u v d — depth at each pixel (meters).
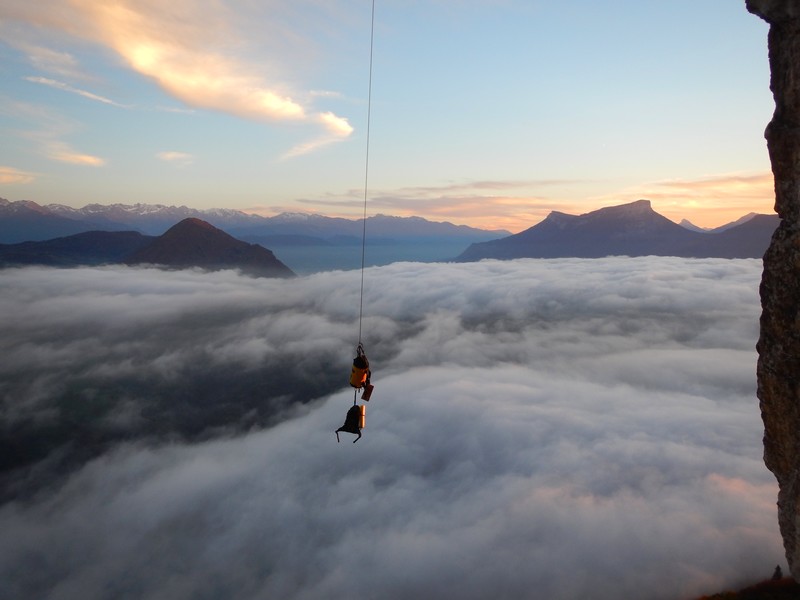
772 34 8.80
